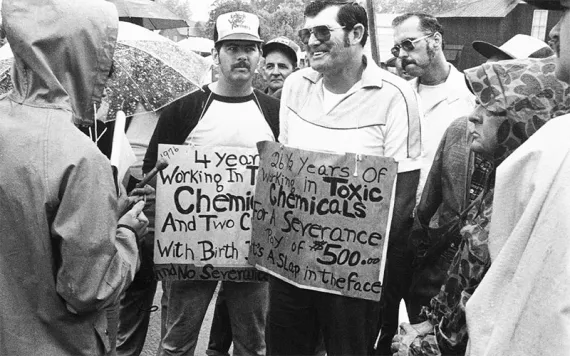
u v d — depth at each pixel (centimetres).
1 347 212
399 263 317
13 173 204
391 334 351
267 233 319
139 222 248
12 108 213
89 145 209
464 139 299
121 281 221
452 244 311
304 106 312
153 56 319
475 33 1355
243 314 365
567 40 148
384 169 288
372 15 499
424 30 438
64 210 203
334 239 296
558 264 132
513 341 138
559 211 135
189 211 342
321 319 309
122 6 808
